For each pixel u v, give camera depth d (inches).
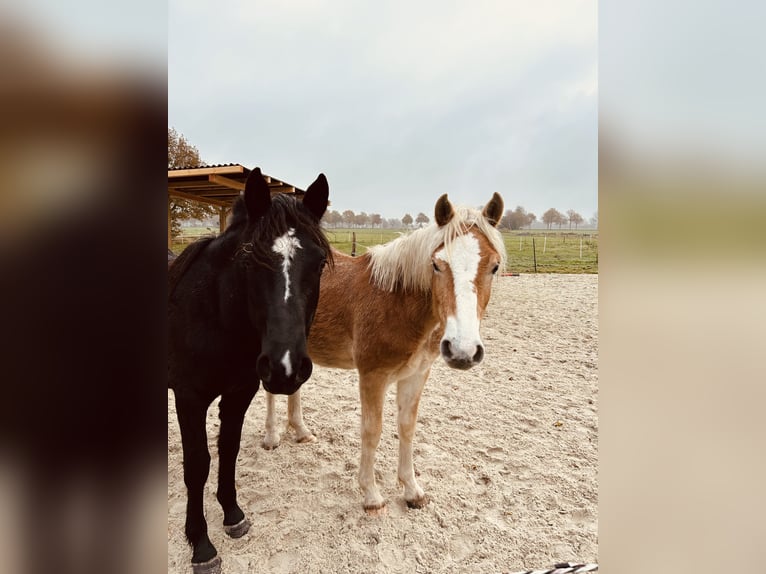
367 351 97.0
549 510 102.2
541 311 347.9
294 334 64.4
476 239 78.5
